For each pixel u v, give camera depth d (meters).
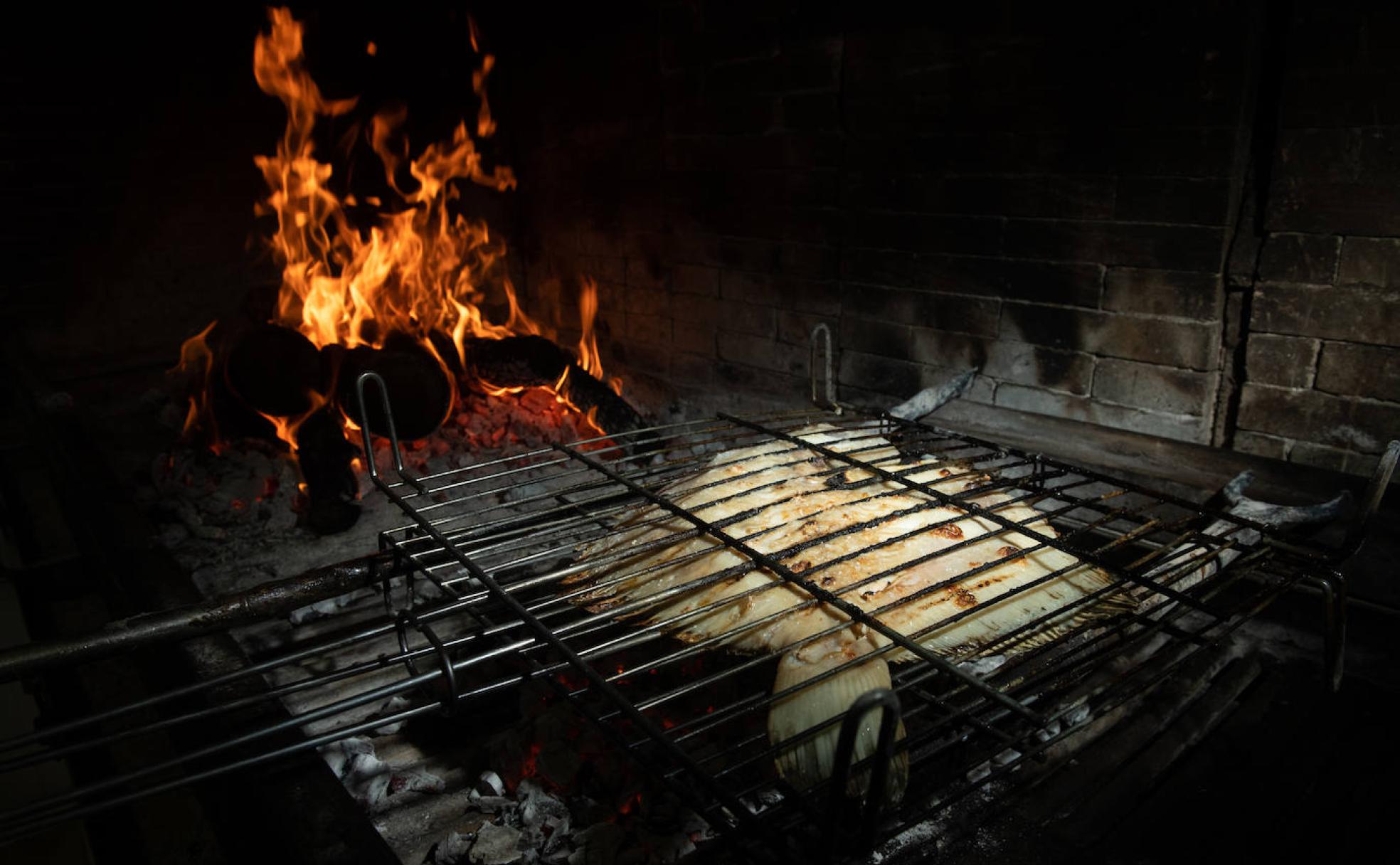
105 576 2.46
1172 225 2.88
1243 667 2.28
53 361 5.07
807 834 1.31
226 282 5.54
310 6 5.36
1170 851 1.69
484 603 1.83
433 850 1.92
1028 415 3.22
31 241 4.87
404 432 3.99
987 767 1.90
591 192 5.15
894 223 3.69
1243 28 2.60
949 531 1.98
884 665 1.62
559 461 2.32
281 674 2.52
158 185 5.16
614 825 1.89
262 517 3.50
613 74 4.76
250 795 1.44
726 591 1.84
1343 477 2.58
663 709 2.24
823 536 1.87
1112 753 1.94
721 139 4.31
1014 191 3.26
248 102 5.33
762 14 3.94
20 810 1.13
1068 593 1.84
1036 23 3.05
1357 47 2.42
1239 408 2.89
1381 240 2.49
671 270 4.82
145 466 3.91
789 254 4.16
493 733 2.31
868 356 3.96
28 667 1.46
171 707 1.78
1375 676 2.32
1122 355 3.11
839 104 3.75
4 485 3.77
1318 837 1.73
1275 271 2.71
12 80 4.60
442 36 5.61
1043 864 1.64
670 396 5.05
